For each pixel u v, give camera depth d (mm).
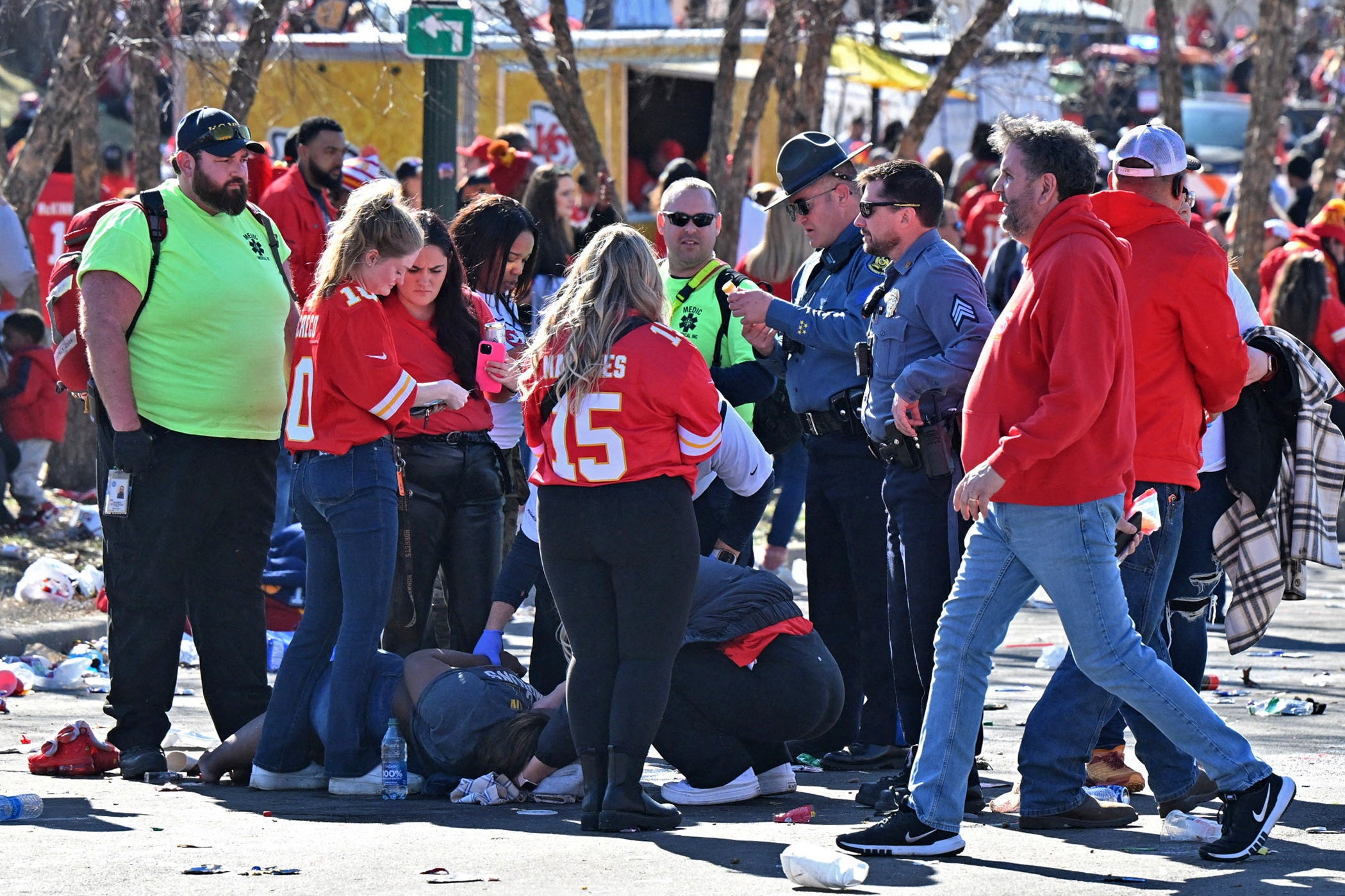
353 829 18281
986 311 19281
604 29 55375
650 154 61125
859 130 66125
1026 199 16609
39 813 18594
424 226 21953
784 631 20312
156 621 21547
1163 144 18531
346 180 31812
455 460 22703
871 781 21969
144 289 21016
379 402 19844
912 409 18969
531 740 20234
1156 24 55906
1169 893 15492
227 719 22375
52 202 48281
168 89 45125
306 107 49312
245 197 21562
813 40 46344
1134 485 17188
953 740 17031
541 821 18922
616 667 18438
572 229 33625
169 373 21188
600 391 17844
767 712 20078
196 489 21406
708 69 58062
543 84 42781
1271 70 50781
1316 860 16844
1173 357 18250
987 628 17016
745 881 15828
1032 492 16516
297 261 31047
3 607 32281
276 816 19109
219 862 16391
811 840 17781
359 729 20422
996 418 16766
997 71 59469
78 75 38344
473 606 23203
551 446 18156
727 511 22875
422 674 20812
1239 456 20062
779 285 29984
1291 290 38094
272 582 29484
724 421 21656
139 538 21297
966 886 15758
